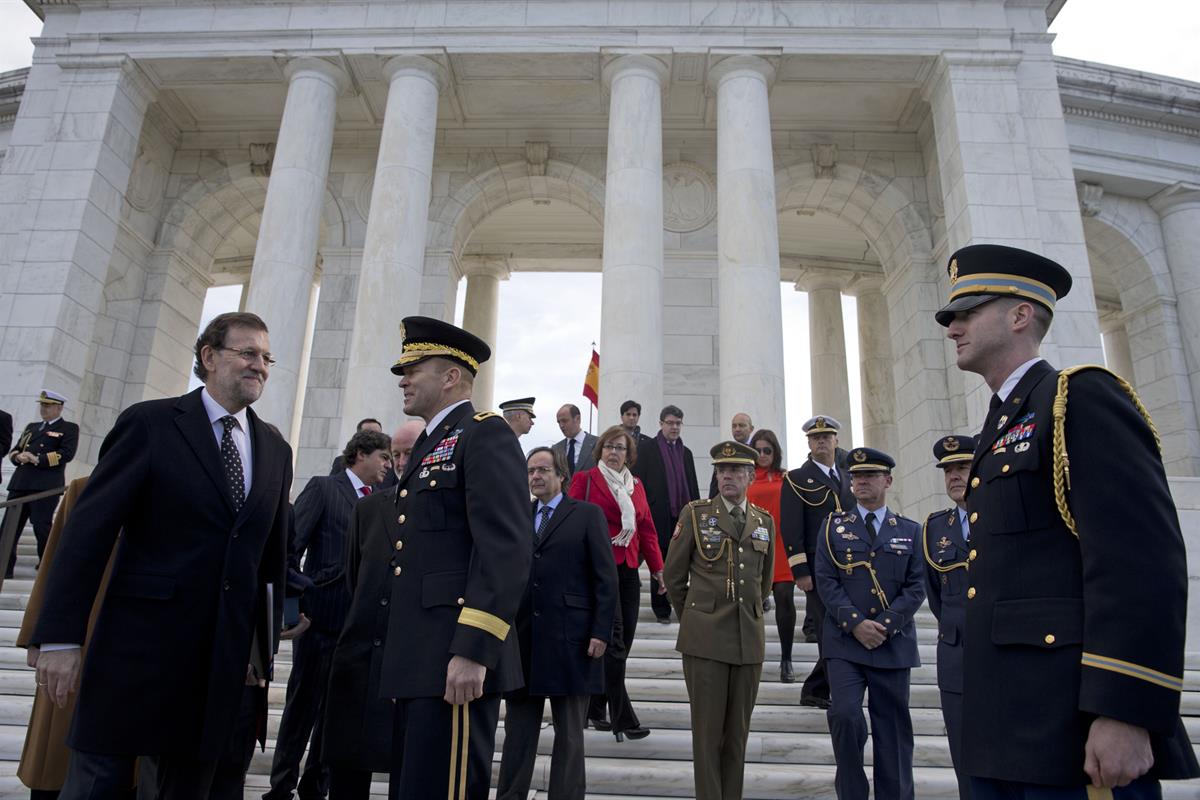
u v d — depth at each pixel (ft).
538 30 56.29
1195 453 65.16
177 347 66.74
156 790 13.28
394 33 56.70
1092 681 7.83
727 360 49.80
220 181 67.41
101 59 57.31
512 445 12.97
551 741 23.41
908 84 58.90
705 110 61.72
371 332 49.80
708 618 20.26
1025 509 9.31
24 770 15.89
